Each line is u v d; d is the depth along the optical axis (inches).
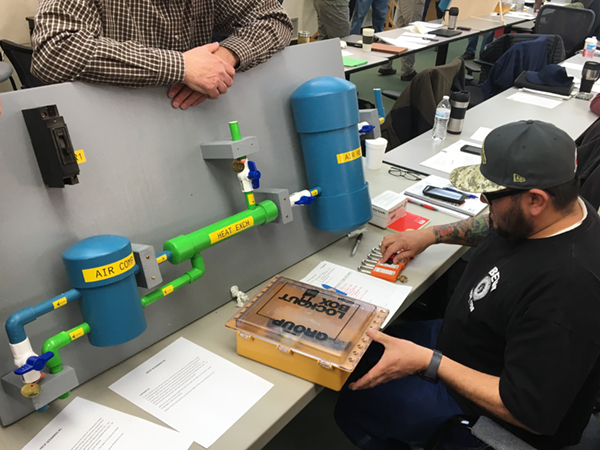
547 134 35.4
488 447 40.8
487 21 190.4
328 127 48.9
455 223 57.1
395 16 233.5
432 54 260.2
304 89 49.3
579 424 39.2
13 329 31.8
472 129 99.8
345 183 51.6
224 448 33.3
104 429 34.7
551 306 34.6
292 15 212.8
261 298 44.6
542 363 34.4
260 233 51.3
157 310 43.2
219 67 42.1
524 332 36.1
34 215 34.6
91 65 36.0
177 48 49.6
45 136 32.4
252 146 44.1
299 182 55.0
